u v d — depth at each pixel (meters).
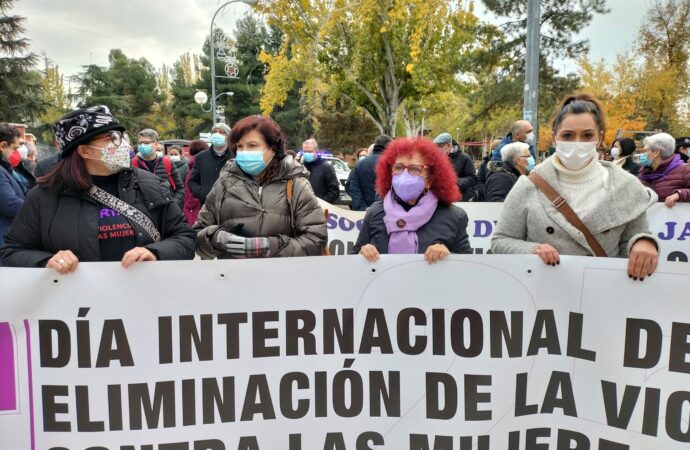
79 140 2.00
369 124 36.16
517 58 26.98
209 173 5.89
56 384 1.92
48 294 1.90
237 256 2.44
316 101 34.31
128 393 1.95
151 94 56.22
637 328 1.90
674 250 4.14
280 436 2.03
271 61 20.02
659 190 4.67
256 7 18.53
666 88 30.50
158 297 1.95
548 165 2.20
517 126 5.46
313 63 19.62
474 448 2.03
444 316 2.02
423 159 2.40
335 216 4.77
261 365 2.01
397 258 2.02
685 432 1.88
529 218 2.20
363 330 2.04
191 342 1.97
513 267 1.99
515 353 2.01
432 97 22.44
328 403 2.04
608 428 1.95
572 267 1.96
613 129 30.97
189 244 2.27
